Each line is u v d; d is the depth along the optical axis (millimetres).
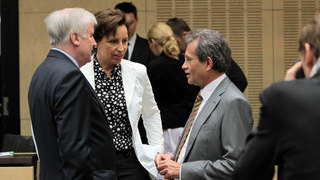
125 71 3311
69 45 2549
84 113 2373
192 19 6207
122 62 3344
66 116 2320
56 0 6125
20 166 3486
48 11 6129
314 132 1625
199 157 2617
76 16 2549
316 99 1657
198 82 2713
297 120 1647
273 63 6227
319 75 1725
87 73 3219
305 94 1670
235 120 2551
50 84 2387
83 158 2312
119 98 3229
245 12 6211
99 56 3234
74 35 2541
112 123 3191
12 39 6105
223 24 6223
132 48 5012
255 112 6215
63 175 2377
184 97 4105
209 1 6211
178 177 2613
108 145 2574
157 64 4070
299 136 1635
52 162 2400
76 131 2316
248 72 6227
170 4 6211
